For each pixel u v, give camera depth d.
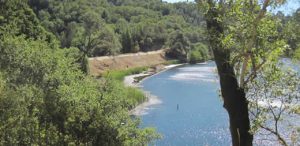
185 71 110.94
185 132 47.16
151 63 129.75
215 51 10.04
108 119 23.86
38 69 27.94
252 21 9.22
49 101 23.31
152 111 58.09
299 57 9.81
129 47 140.50
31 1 130.50
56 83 26.75
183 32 152.25
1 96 20.70
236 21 9.52
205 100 66.94
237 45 9.65
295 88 10.27
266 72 10.14
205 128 49.06
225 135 45.94
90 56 108.31
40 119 22.95
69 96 23.55
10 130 20.70
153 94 72.31
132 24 171.62
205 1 9.52
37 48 29.73
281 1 9.15
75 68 30.64
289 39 9.61
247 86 10.34
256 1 9.23
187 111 58.56
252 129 10.12
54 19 127.44
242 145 10.11
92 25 111.31
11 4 51.31
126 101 26.55
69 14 131.25
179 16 195.38
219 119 53.56
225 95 10.14
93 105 23.69
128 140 24.62
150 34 155.25
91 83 26.94
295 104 10.74
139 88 79.31
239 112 10.10
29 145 21.41
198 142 43.41
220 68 10.05
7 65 28.70
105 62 108.31
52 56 29.05
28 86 24.80
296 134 11.80
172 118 54.03
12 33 37.72
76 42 98.44
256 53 9.55
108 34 112.88
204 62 138.75
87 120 23.22
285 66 10.31
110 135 23.89
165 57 142.00
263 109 10.57
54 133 22.55
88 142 23.41
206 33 9.89
